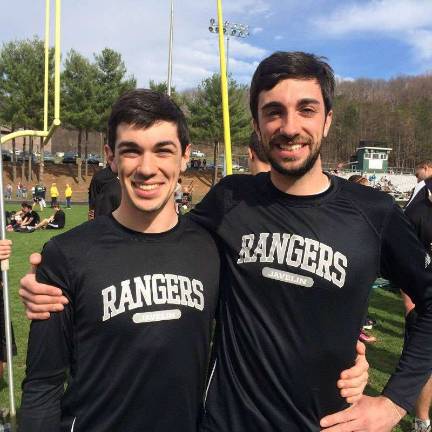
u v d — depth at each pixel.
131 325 1.59
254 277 1.66
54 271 1.62
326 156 76.94
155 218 1.71
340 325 1.62
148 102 1.67
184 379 1.65
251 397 1.65
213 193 1.92
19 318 5.66
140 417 1.60
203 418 1.74
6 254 2.58
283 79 1.66
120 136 1.67
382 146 56.88
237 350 1.69
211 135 36.28
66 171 40.28
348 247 1.63
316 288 1.60
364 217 1.67
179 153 1.74
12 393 2.55
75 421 1.63
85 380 1.62
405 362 1.68
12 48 32.41
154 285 1.64
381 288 8.17
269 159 1.70
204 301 1.71
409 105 84.62
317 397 1.62
